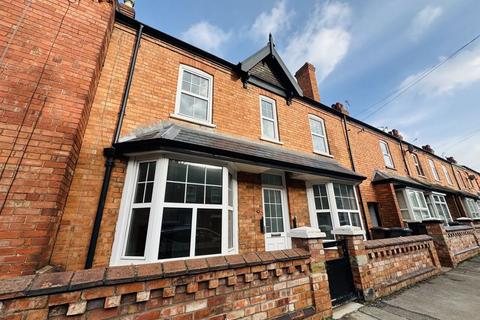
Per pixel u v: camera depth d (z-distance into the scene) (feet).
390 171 36.42
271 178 21.29
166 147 12.59
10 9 10.07
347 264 13.17
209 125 18.62
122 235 12.16
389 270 14.73
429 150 55.01
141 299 6.18
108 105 14.32
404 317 10.52
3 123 8.61
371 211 30.32
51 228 8.82
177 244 12.19
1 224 7.59
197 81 20.01
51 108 9.72
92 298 5.61
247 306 8.11
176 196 13.02
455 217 45.65
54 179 8.94
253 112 22.71
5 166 8.21
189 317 6.84
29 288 4.96
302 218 21.54
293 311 9.27
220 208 14.37
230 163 16.15
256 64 23.85
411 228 24.17
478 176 81.00
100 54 12.26
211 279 7.53
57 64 10.46
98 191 12.23
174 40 18.89
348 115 34.55
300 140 25.84
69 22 11.46
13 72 9.38
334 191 23.88
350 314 10.80
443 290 14.28
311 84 33.65
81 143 12.37
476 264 21.21
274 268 9.22
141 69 16.65
